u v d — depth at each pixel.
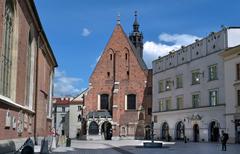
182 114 76.88
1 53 25.92
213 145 56.03
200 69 72.06
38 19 39.00
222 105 64.94
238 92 60.66
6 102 26.52
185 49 77.31
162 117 84.50
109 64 102.94
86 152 39.38
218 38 67.19
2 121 26.20
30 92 39.34
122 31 104.12
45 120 50.22
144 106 97.94
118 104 99.75
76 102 125.44
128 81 100.81
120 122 98.38
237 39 64.75
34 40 39.91
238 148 47.47
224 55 64.31
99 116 97.38
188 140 73.94
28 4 33.78
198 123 71.56
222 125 64.94
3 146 25.97
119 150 44.31
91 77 103.25
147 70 100.75
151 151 42.19
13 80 30.28
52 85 63.88
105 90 102.06
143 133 96.50
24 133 35.47
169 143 65.06
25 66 35.34
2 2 25.48
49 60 57.22
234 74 61.69
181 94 77.81
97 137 96.06
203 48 71.56
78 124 124.31
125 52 102.69
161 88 86.00
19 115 32.38
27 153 23.28
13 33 30.44
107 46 104.00
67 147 49.41
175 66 80.44
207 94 69.69
